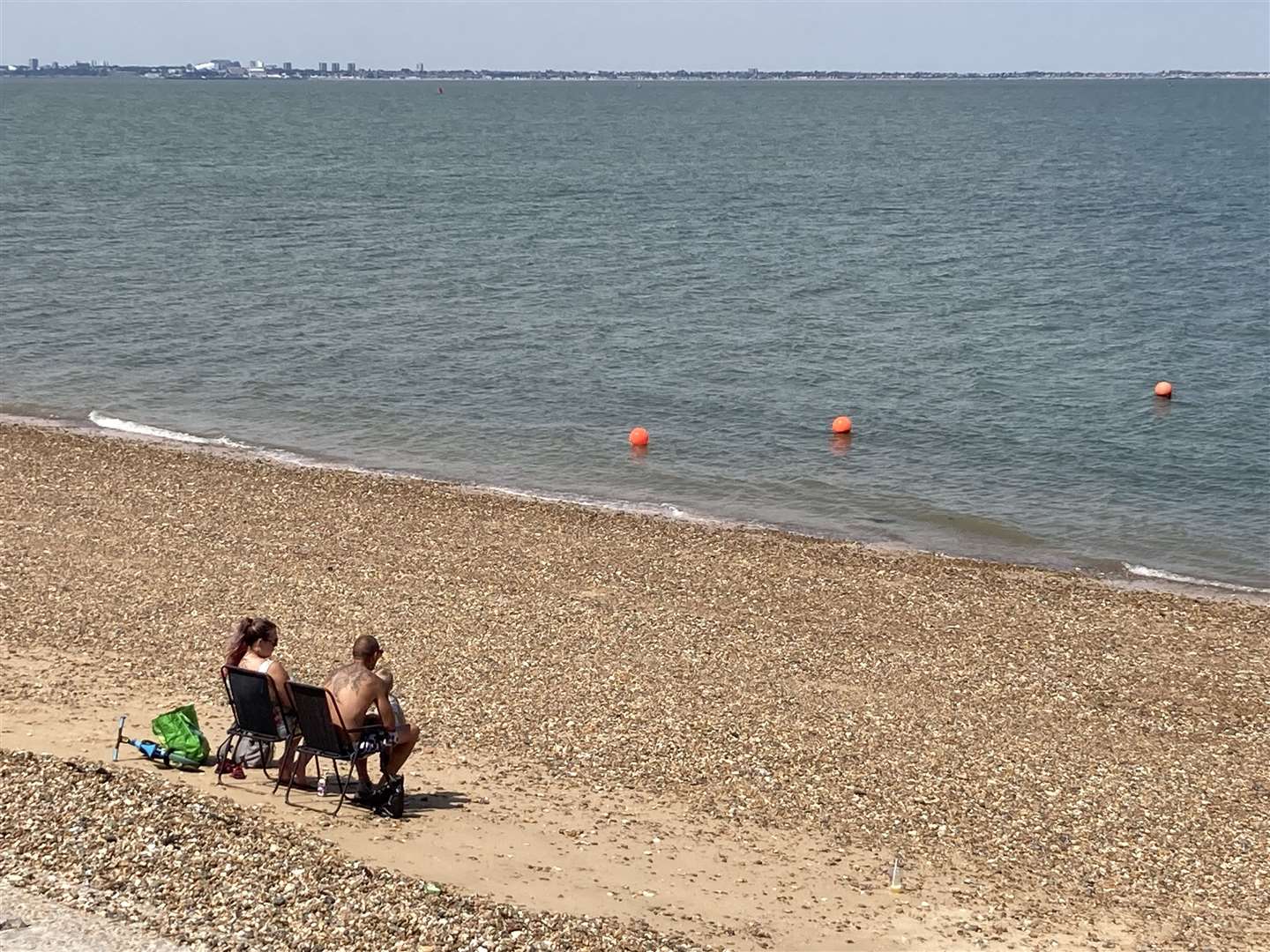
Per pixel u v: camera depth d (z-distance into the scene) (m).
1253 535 24.78
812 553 22.64
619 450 29.44
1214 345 38.97
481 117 191.50
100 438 29.06
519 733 14.34
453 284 47.22
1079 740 15.27
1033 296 46.03
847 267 51.88
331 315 42.03
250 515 23.44
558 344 38.62
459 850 11.34
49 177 81.44
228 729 13.57
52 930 9.17
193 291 45.31
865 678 16.83
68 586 18.80
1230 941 10.99
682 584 20.52
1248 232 62.59
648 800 12.93
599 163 103.06
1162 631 19.38
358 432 30.56
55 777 11.68
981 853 12.31
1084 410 32.47
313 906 9.72
